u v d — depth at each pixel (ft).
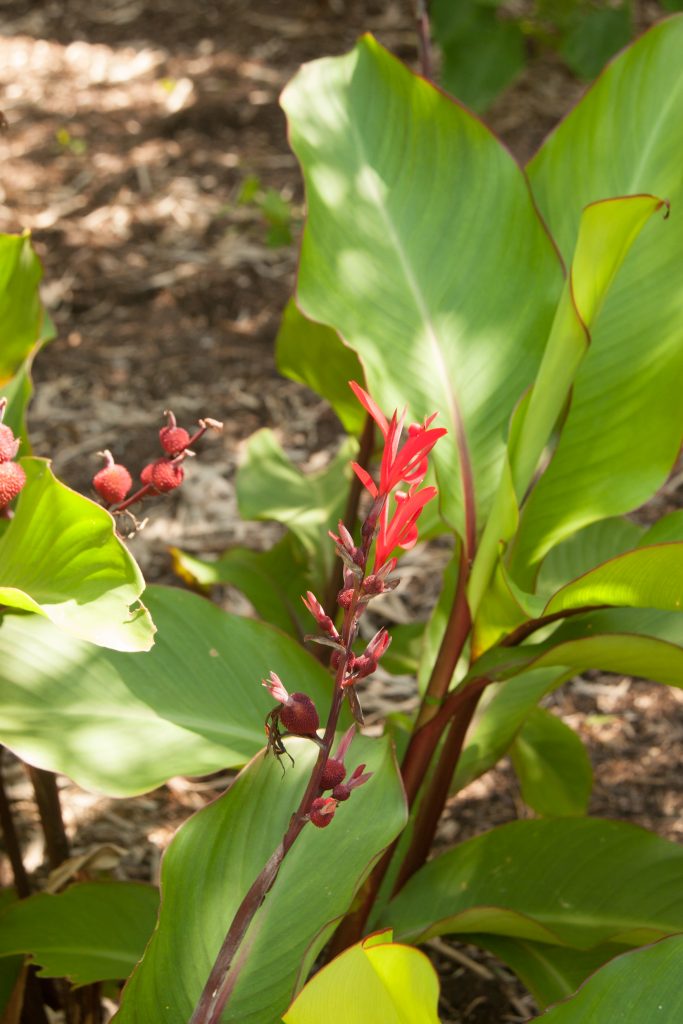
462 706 6.82
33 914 6.88
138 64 18.95
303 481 8.37
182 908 6.12
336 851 6.15
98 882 6.94
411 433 5.49
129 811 8.48
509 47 15.79
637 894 6.82
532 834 6.98
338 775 5.61
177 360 13.14
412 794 6.82
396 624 9.91
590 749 8.72
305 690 6.70
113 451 11.80
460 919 6.69
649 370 6.80
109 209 15.43
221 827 6.19
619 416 6.81
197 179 16.06
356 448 8.27
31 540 5.96
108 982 7.25
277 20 19.85
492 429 6.89
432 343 6.92
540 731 7.83
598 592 6.31
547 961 6.86
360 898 6.77
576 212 7.11
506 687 7.40
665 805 8.42
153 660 6.59
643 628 6.64
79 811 8.44
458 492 6.73
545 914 6.82
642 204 6.19
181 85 18.15
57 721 6.39
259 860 6.18
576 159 7.14
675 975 5.94
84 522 5.89
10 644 6.48
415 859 7.07
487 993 7.75
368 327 6.87
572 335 6.40
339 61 7.19
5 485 5.85
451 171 7.08
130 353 13.26
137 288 14.12
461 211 7.06
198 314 13.85
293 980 6.01
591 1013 5.92
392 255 7.00
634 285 6.91
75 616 5.84
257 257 14.60
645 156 7.03
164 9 20.58
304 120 7.07
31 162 16.47
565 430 6.86
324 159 7.05
